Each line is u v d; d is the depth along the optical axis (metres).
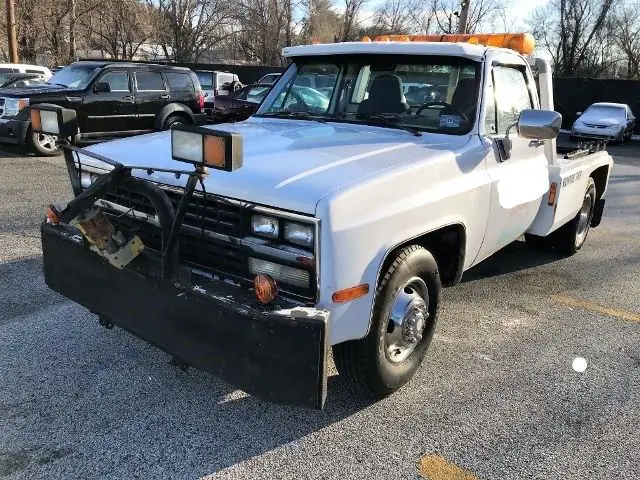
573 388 3.63
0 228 6.43
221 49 52.44
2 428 3.00
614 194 10.90
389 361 3.27
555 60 45.59
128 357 3.73
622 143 22.56
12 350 3.77
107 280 3.21
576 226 6.18
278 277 2.71
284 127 3.97
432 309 3.50
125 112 12.52
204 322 2.72
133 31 41.91
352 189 2.70
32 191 8.36
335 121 4.19
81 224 2.79
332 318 2.70
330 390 3.46
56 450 2.85
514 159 4.27
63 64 33.84
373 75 4.18
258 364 2.58
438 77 3.97
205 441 2.97
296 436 3.04
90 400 3.27
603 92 26.58
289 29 51.62
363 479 2.74
